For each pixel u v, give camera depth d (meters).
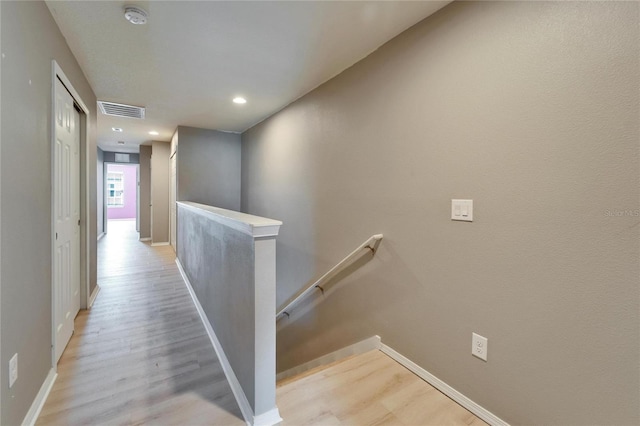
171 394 1.69
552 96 1.23
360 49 2.13
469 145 1.53
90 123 2.88
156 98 3.23
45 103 1.64
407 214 1.89
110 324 2.58
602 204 1.11
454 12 1.59
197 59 2.32
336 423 1.43
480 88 1.48
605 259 1.11
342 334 2.51
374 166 2.15
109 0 1.63
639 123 1.02
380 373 1.84
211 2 1.65
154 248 6.07
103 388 1.73
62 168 2.04
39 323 1.56
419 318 1.82
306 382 1.74
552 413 1.26
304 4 1.66
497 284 1.43
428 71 1.74
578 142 1.16
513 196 1.36
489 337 1.47
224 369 1.94
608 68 1.08
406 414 1.51
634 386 1.06
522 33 1.31
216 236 2.21
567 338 1.21
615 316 1.09
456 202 1.60
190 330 2.51
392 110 1.99
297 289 3.21
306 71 2.51
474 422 1.48
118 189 12.19
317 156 2.85
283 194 3.53
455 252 1.61
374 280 2.16
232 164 5.07
